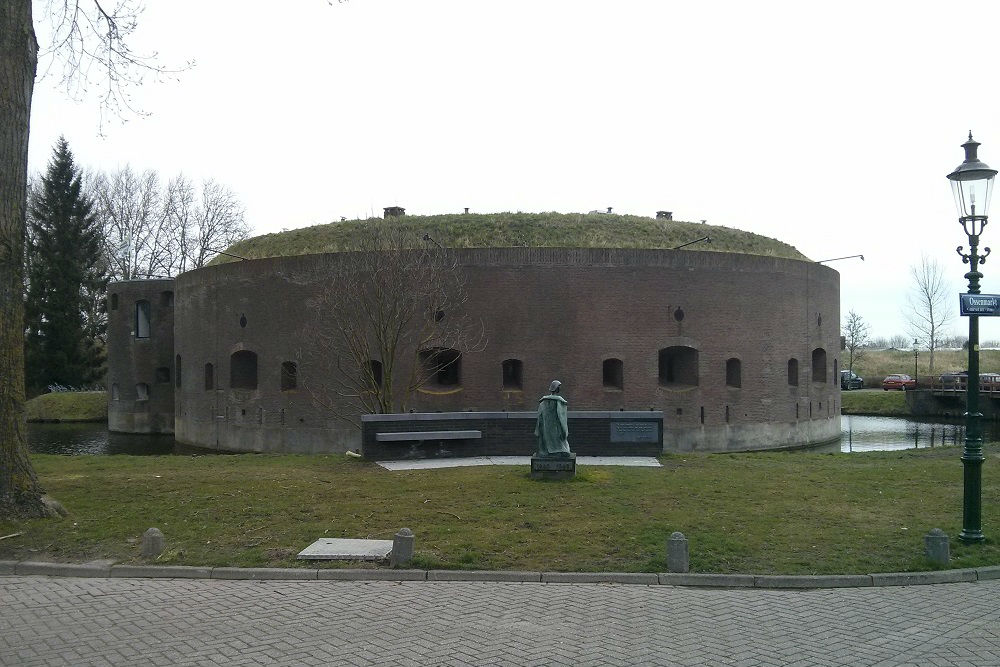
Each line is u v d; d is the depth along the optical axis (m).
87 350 50.56
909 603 8.00
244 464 16.08
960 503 12.20
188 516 10.95
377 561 9.11
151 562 9.07
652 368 26.19
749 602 7.99
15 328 10.93
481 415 17.30
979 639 6.88
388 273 22.02
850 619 7.44
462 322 25.66
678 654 6.44
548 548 9.56
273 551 9.38
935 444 30.28
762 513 11.35
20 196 11.07
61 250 49.97
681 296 26.50
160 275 59.75
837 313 32.25
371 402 22.77
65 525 10.45
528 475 14.02
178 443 32.59
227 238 60.91
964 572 9.01
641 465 15.81
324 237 30.72
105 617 7.31
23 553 9.39
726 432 26.88
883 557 9.38
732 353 27.11
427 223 30.39
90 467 15.72
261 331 27.55
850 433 35.38
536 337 25.78
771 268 28.02
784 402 28.28
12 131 10.95
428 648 6.52
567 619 7.32
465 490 12.73
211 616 7.34
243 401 28.11
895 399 49.44
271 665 6.14
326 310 24.69
